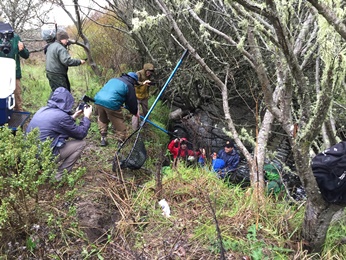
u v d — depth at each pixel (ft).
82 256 8.85
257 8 4.78
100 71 26.23
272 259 8.39
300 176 7.30
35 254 8.62
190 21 17.90
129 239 9.62
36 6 22.24
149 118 21.06
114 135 16.98
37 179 9.21
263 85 6.80
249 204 10.21
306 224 8.56
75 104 20.36
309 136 6.48
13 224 8.80
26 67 27.45
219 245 8.73
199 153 18.66
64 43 16.19
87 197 11.40
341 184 7.27
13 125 12.12
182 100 24.23
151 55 22.21
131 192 11.77
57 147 11.18
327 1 4.63
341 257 8.59
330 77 5.53
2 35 13.79
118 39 25.75
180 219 10.13
